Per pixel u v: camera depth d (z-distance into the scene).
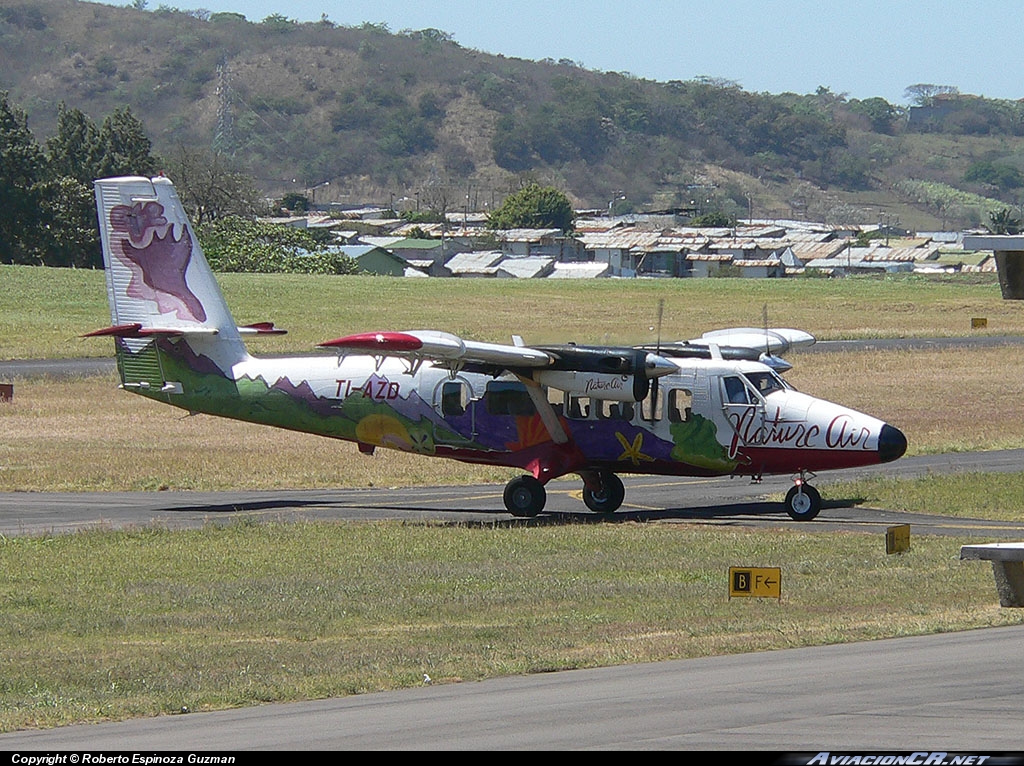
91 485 119.19
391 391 107.44
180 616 66.50
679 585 72.56
